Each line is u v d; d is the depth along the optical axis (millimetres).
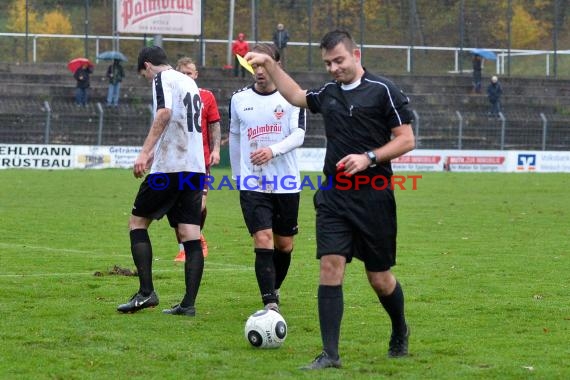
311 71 76625
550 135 69562
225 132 65438
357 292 16891
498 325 14109
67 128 63625
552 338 13180
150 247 14914
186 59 18625
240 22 80625
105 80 72938
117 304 15625
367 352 12281
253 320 12469
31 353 12055
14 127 63062
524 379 10945
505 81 79438
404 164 63500
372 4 81625
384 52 81250
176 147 14766
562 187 47906
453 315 14859
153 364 11562
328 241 11352
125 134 64250
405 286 17641
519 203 38375
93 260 21109
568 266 20547
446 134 68000
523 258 21875
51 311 14875
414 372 11211
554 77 81500
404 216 32438
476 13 83125
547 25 84938
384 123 11438
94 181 47688
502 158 64375
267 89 15102
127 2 66562
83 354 12039
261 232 14766
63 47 77062
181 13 67312
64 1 77750
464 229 28469
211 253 22812
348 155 11141
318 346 12641
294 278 18734
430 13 82438
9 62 74500
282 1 80000
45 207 34438
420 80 78312
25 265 20234
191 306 14805
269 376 10977
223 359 11844
